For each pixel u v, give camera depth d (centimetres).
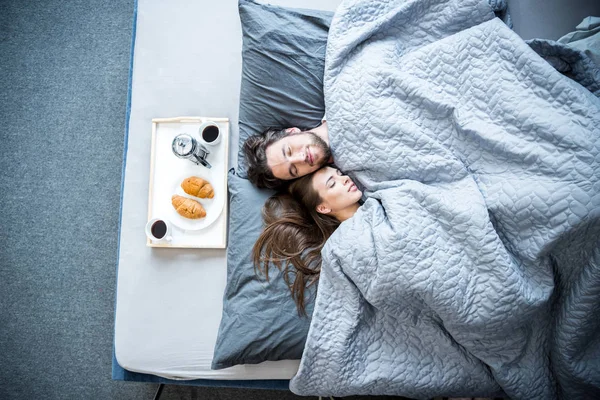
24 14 191
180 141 129
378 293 118
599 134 109
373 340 125
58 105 187
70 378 170
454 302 113
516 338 119
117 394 169
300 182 137
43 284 177
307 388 126
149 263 136
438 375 122
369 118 125
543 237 112
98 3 190
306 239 132
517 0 139
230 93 143
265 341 123
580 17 137
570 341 116
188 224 136
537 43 126
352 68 129
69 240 179
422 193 119
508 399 132
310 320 125
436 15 130
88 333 173
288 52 134
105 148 184
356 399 161
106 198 182
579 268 117
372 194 129
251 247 131
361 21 131
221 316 133
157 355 131
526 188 113
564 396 124
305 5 144
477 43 122
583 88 115
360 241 120
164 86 143
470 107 122
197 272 135
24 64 189
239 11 137
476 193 117
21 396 169
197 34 145
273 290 127
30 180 184
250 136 139
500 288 112
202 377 131
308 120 139
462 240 116
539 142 114
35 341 173
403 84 123
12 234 181
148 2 147
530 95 116
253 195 136
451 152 123
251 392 165
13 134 186
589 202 107
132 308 134
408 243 115
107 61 187
